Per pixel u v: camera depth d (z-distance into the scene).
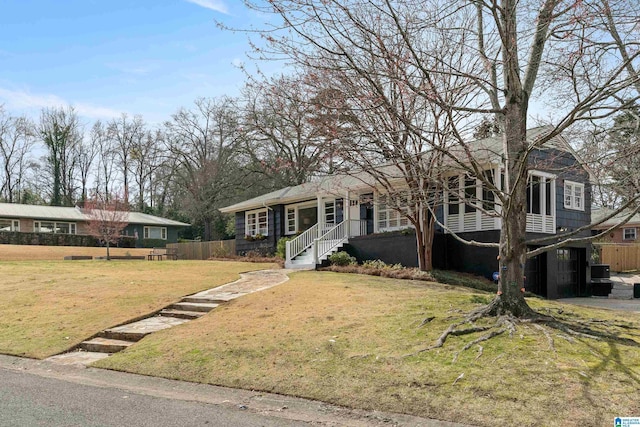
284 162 10.45
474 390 5.38
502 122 8.19
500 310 7.71
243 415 5.27
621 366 5.64
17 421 5.00
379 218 21.03
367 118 7.55
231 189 44.25
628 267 29.39
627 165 7.79
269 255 26.94
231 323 9.23
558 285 18.73
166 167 49.00
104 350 8.70
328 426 4.93
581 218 20.23
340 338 7.56
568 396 5.04
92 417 5.16
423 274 15.66
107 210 29.89
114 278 15.95
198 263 22.75
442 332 7.29
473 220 17.53
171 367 7.22
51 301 12.36
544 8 6.92
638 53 6.02
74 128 55.47
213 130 44.62
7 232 31.89
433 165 9.61
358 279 14.64
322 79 7.53
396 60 7.91
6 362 8.20
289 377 6.39
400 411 5.21
